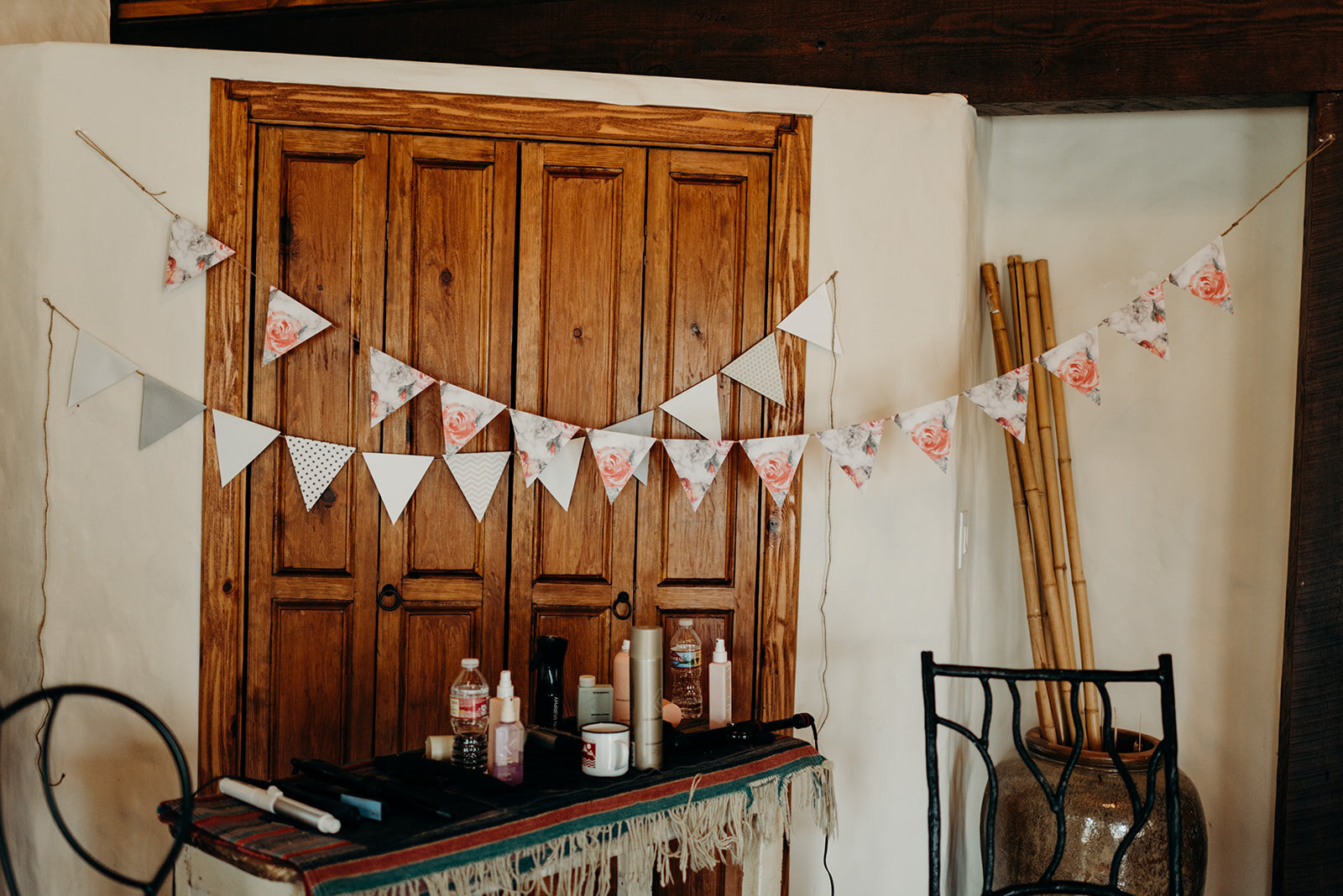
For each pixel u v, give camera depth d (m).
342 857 1.46
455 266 2.48
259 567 2.45
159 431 2.40
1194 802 2.42
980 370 2.87
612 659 2.53
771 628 2.54
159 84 2.40
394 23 2.92
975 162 2.70
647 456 2.52
